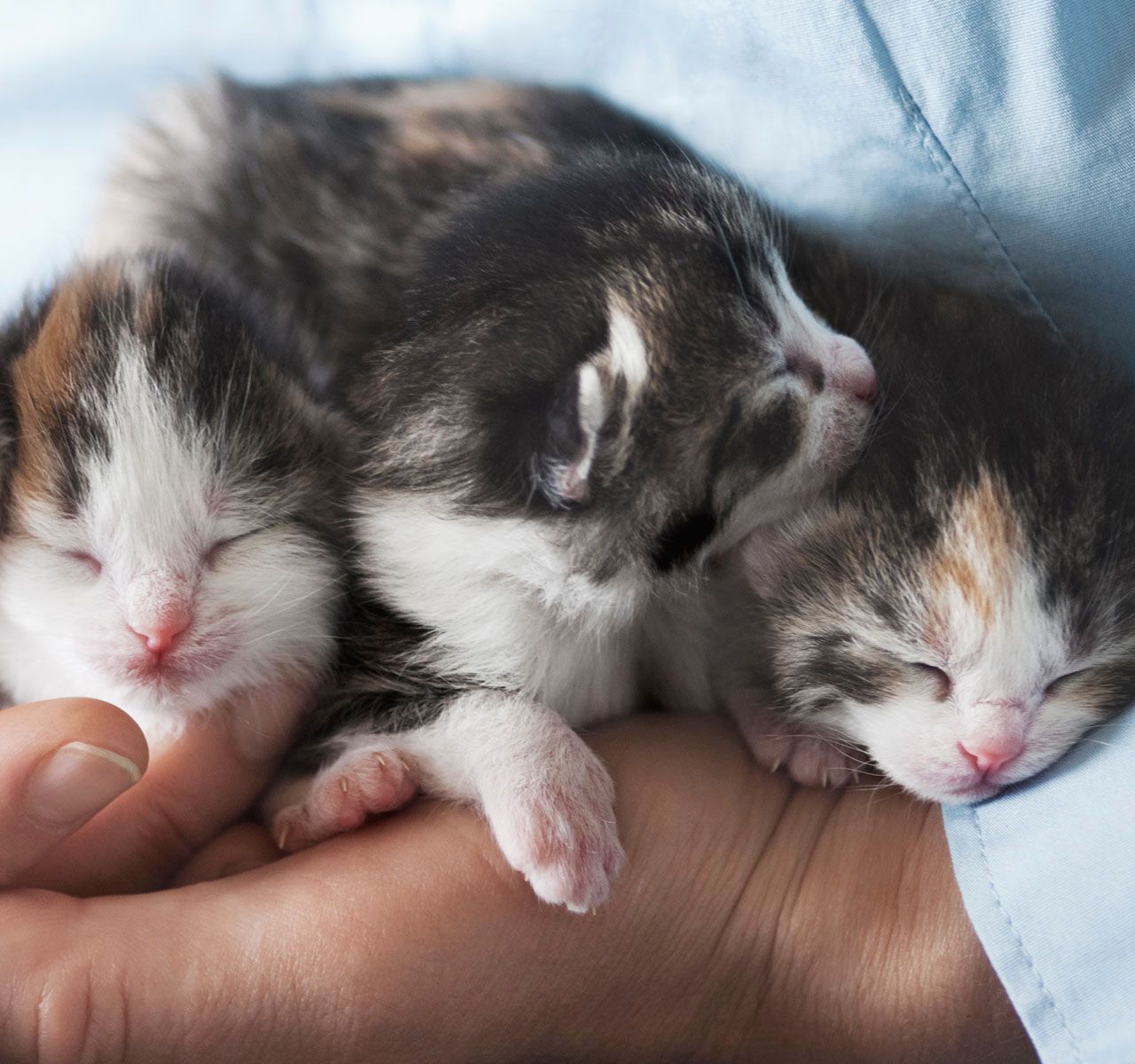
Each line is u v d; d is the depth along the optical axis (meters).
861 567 0.34
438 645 0.35
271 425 0.35
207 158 0.38
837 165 0.35
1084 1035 0.30
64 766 0.31
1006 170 0.34
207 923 0.32
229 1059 0.31
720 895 0.32
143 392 0.34
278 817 0.34
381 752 0.33
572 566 0.34
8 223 0.39
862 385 0.34
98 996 0.31
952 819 0.32
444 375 0.35
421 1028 0.32
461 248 0.35
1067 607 0.33
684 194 0.35
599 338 0.34
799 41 0.34
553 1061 0.33
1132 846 0.31
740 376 0.34
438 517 0.35
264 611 0.34
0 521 0.34
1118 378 0.34
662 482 0.34
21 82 0.39
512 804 0.32
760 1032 0.33
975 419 0.34
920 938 0.32
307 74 0.39
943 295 0.35
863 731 0.34
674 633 0.35
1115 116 0.33
